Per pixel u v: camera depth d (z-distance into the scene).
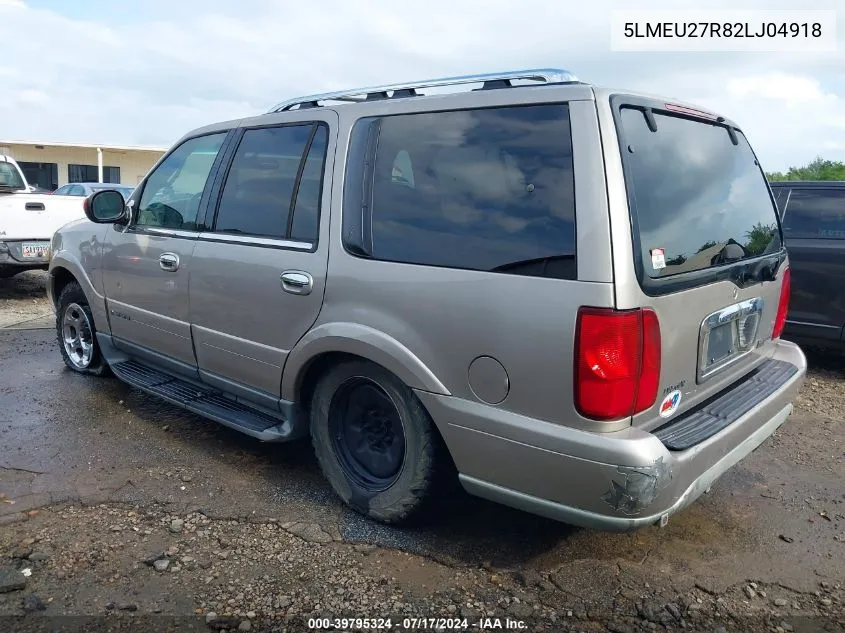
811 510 3.69
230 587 2.87
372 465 3.39
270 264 3.56
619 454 2.46
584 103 2.64
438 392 2.91
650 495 2.48
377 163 3.25
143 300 4.50
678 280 2.71
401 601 2.81
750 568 3.13
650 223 2.67
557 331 2.55
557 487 2.63
